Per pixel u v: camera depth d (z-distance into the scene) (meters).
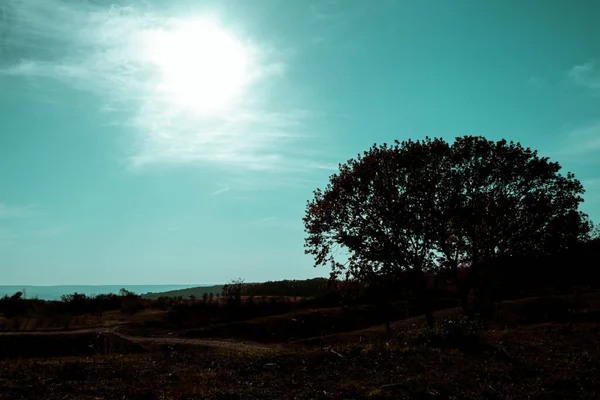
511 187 28.97
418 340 15.82
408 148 26.25
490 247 28.11
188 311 44.75
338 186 25.98
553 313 31.02
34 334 28.56
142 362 13.52
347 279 26.28
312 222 26.36
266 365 12.59
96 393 9.98
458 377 11.01
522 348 14.38
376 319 40.81
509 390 10.11
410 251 25.52
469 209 26.39
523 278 37.47
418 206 25.30
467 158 27.81
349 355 13.57
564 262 40.00
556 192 29.39
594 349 14.01
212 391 9.99
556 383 10.50
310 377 11.47
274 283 71.62
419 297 26.92
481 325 18.00
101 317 44.91
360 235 25.42
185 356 14.80
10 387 10.06
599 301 32.81
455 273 27.52
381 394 9.77
